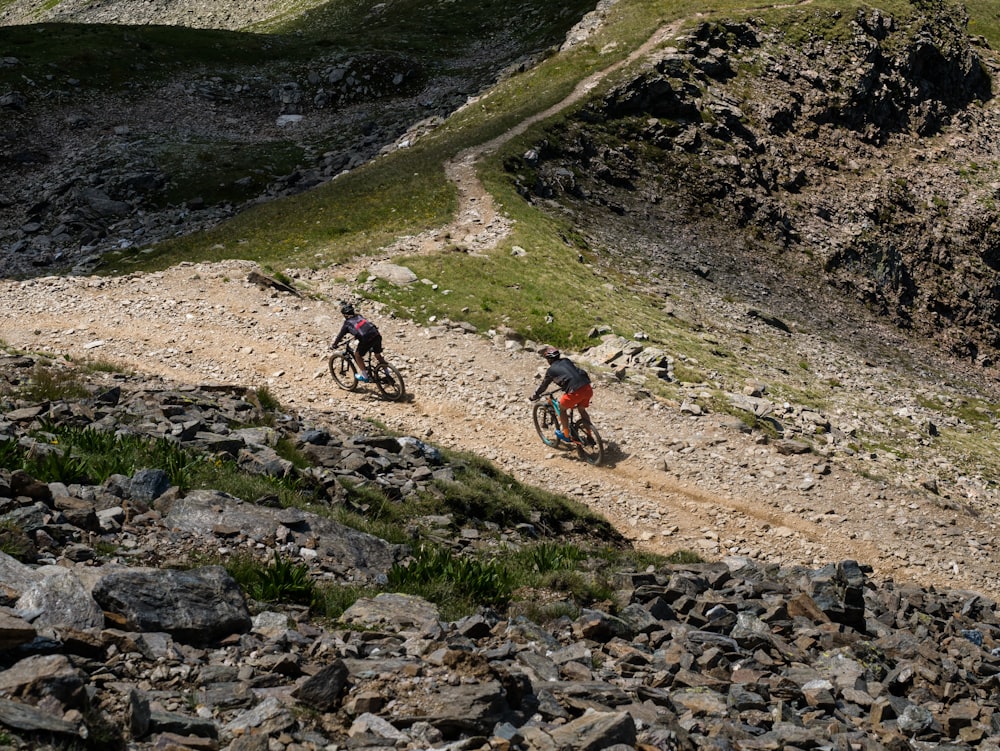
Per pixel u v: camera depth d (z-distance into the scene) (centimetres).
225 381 2455
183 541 979
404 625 882
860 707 935
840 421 3003
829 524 2072
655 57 6788
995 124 8006
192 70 8406
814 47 7419
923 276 6341
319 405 2381
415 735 619
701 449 2370
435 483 1667
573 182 5500
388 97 8262
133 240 5428
